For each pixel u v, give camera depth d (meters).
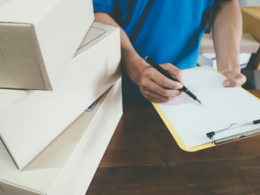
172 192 0.39
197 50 0.83
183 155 0.46
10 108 0.25
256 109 0.44
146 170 0.43
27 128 0.28
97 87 0.44
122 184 0.40
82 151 0.36
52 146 0.34
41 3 0.26
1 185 0.29
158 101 0.47
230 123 0.40
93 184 0.40
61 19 0.28
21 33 0.21
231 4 0.76
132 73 0.52
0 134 0.25
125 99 0.66
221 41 0.71
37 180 0.28
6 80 0.25
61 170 0.30
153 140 0.50
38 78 0.24
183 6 0.67
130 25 0.70
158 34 0.72
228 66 0.62
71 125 0.38
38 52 0.22
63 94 0.34
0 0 0.26
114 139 0.50
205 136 0.38
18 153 0.28
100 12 0.66
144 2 0.64
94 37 0.42
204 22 0.80
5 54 0.22
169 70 0.51
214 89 0.51
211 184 0.40
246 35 1.53
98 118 0.42
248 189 0.39
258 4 1.67
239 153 0.46
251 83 0.88
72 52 0.34
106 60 0.44
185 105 0.46
